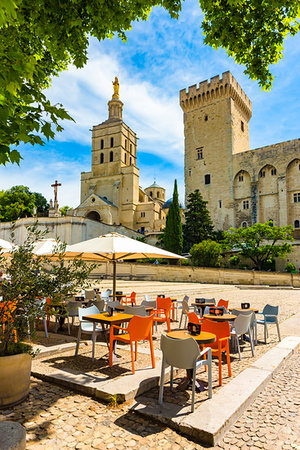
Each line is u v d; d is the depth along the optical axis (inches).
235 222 2165.4
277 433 155.6
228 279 1323.8
